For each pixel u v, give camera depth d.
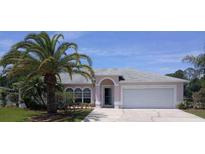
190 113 30.77
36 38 27.08
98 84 38.69
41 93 35.62
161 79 38.19
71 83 39.94
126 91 38.28
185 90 54.69
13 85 37.06
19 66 26.41
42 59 27.14
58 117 27.00
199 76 53.72
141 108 37.53
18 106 38.75
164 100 37.66
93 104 39.16
